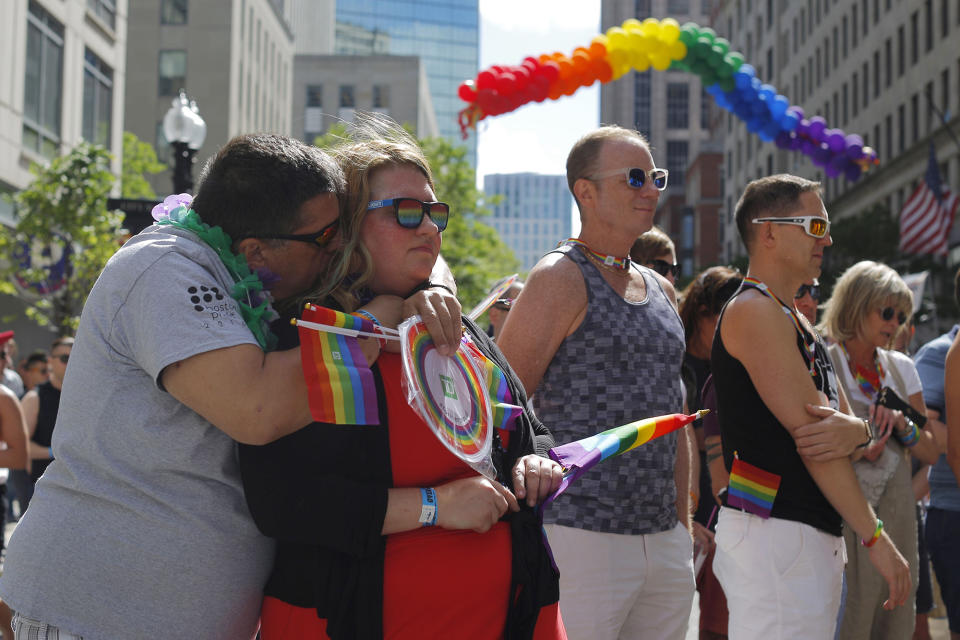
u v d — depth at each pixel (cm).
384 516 210
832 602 320
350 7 16225
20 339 2728
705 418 461
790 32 5909
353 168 238
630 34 580
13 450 560
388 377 222
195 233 222
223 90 5191
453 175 3509
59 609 211
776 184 338
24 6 2361
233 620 224
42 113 2505
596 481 332
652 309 360
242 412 202
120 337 215
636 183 357
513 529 229
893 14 4191
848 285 454
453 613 219
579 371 343
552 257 354
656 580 344
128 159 3600
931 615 585
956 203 2748
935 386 495
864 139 4600
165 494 216
